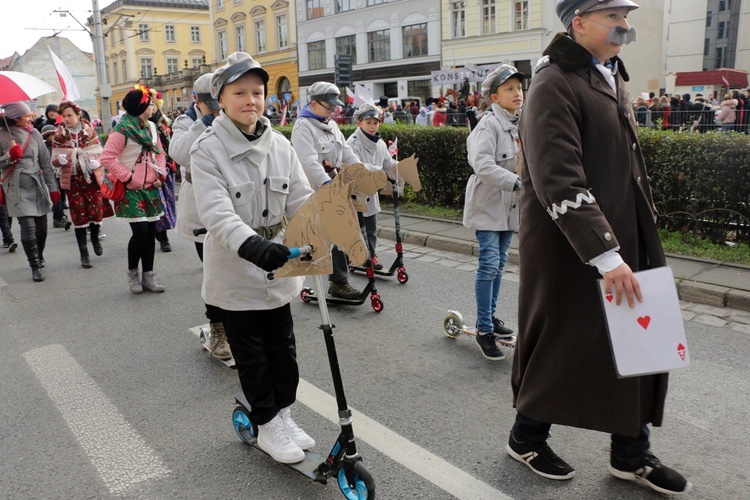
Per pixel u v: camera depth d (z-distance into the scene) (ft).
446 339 15.06
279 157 9.39
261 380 9.35
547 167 7.62
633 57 99.86
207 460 10.17
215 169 8.70
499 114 12.97
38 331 16.61
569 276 8.11
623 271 7.34
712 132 21.76
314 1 114.52
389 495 9.00
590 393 8.14
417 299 18.22
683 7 138.00
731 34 133.49
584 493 8.85
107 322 17.16
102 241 28.32
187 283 20.84
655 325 7.46
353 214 8.15
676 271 18.60
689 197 21.84
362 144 19.80
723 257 19.79
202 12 190.90
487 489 9.04
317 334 15.69
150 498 9.21
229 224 8.24
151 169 19.06
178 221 14.35
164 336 15.97
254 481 9.52
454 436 10.57
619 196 7.91
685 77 89.81
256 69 8.57
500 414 11.32
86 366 14.19
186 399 12.40
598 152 7.86
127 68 183.62
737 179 20.57
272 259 7.88
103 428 11.34
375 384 12.71
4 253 26.27
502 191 13.11
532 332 8.59
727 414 11.05
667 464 9.58
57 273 22.63
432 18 95.40
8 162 20.95
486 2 88.58
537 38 83.87
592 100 7.86
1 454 10.55
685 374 12.65
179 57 189.67
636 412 8.04
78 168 22.93
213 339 14.21
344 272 17.54
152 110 18.94
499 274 13.92
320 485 9.35
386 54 104.01
